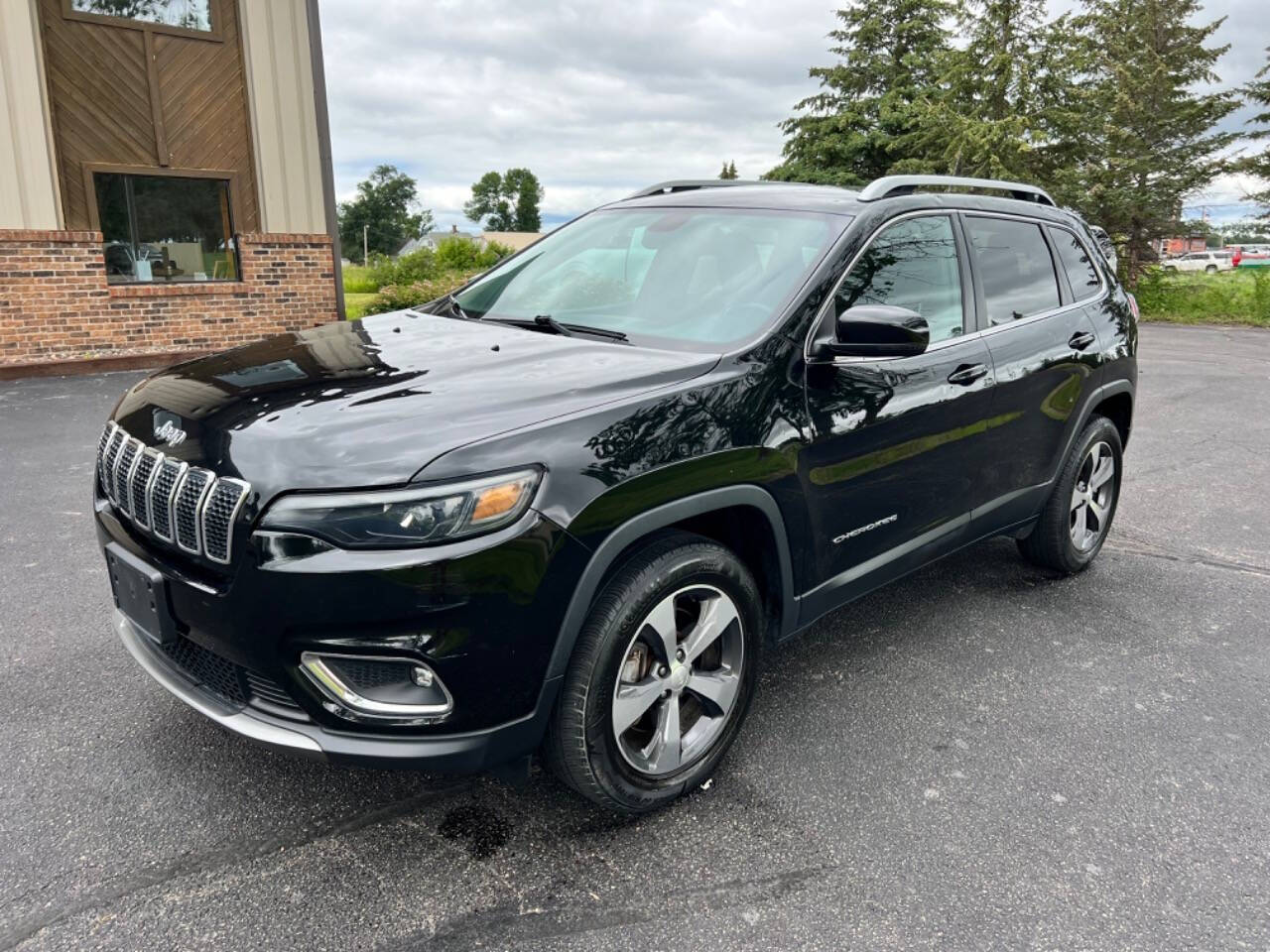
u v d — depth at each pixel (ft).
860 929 7.37
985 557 16.46
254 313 40.91
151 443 8.19
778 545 9.30
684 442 8.21
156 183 37.93
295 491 6.97
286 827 8.40
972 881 8.00
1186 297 78.79
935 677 11.80
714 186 13.33
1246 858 8.46
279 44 39.93
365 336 10.55
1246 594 14.94
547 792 9.11
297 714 7.40
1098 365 14.37
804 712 10.84
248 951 6.93
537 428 7.49
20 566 14.39
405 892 7.61
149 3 36.68
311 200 41.86
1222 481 21.94
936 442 11.16
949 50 102.42
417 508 6.84
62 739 9.67
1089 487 15.03
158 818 8.46
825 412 9.59
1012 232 13.42
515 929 7.23
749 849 8.32
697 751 8.94
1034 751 10.17
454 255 98.53
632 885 7.79
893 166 109.19
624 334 10.20
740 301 10.05
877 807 9.02
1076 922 7.55
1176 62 98.78
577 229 13.09
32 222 34.40
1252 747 10.40
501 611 7.12
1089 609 14.19
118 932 7.07
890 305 10.11
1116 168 89.25
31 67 33.60
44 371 34.91
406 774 9.32
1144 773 9.81
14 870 7.70
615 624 7.83
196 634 7.64
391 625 6.91
